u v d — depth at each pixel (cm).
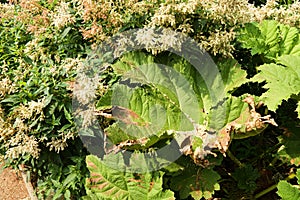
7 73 303
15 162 303
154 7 280
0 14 337
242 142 292
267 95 255
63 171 287
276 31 287
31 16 312
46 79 276
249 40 284
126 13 280
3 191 352
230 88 273
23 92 285
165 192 259
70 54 296
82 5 280
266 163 299
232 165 299
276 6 330
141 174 262
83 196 269
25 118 276
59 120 273
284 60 271
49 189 294
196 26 275
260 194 285
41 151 285
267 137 305
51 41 301
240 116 256
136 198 261
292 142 277
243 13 276
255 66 305
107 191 262
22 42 330
